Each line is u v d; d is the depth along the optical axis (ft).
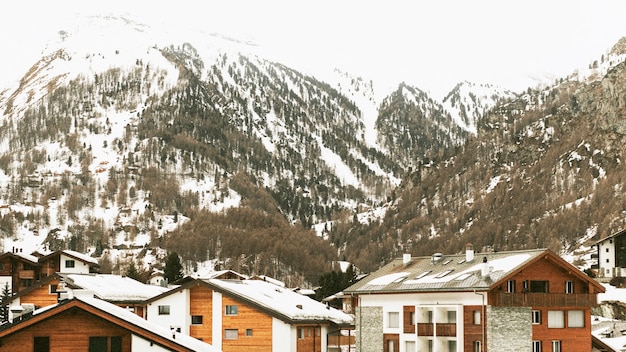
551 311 282.36
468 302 280.72
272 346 291.17
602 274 603.67
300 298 335.67
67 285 335.06
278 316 289.74
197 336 300.20
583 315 286.05
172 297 302.86
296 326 295.07
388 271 333.62
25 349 156.97
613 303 469.57
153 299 303.27
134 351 156.97
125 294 343.46
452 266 306.76
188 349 156.97
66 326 157.58
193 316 302.04
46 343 157.38
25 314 173.27
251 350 293.64
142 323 163.84
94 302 164.66
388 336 311.27
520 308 276.82
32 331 157.38
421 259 332.39
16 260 557.33
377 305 316.19
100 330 157.89
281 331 290.76
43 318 156.04
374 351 315.17
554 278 284.61
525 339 276.41
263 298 304.09
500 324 274.16
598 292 288.10
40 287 374.22
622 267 595.88
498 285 274.36
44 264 560.20
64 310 155.84
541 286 283.38
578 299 283.59
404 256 334.44
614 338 366.63
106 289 342.85
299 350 296.30
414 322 300.61
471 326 279.69
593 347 295.07
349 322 328.90
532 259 279.69
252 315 294.46
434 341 287.89
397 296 307.37
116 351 157.89
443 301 290.15
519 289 280.10
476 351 278.46
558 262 283.59
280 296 322.14
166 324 301.84
